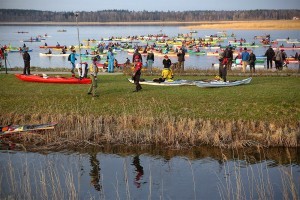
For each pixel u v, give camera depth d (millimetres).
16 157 15617
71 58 28719
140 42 98000
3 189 12562
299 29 158250
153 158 15609
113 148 16594
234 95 21328
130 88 23656
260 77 28266
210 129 16828
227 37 114625
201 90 22812
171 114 18688
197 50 65750
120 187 13094
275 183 13117
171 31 177125
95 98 21281
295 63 49094
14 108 19922
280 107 18984
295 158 15242
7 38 122750
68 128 17656
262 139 16562
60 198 11930
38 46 88750
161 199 12211
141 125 17953
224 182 13352
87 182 13430
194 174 14047
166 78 25328
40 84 25422
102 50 63562
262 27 175375
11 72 31922
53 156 15781
